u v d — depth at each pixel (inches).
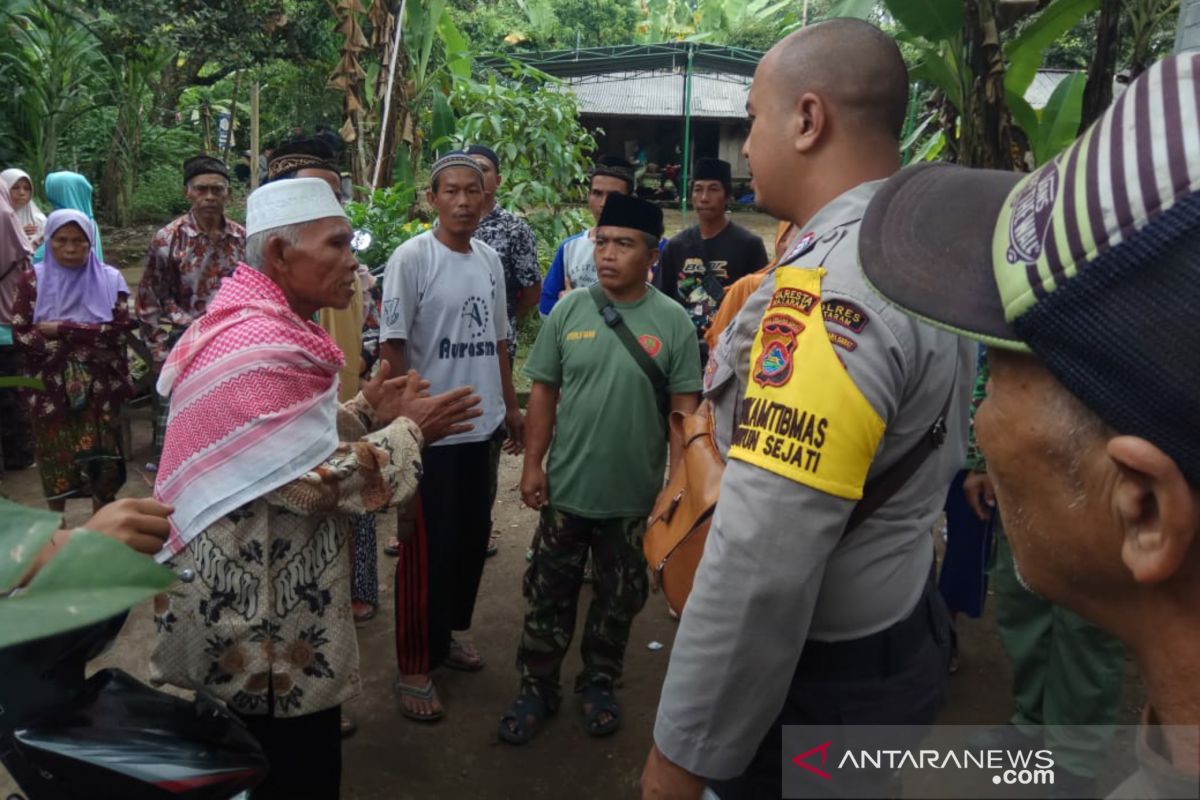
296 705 72.6
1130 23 128.0
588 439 102.6
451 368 115.0
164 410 171.2
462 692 118.9
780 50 55.3
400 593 109.6
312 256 74.2
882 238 31.6
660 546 66.2
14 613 18.8
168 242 160.9
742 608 45.3
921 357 46.7
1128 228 20.0
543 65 634.2
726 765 47.8
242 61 497.0
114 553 20.0
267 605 70.7
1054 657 88.7
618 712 110.9
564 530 106.3
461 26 645.3
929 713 52.3
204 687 71.4
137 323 161.0
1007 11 116.0
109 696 60.8
